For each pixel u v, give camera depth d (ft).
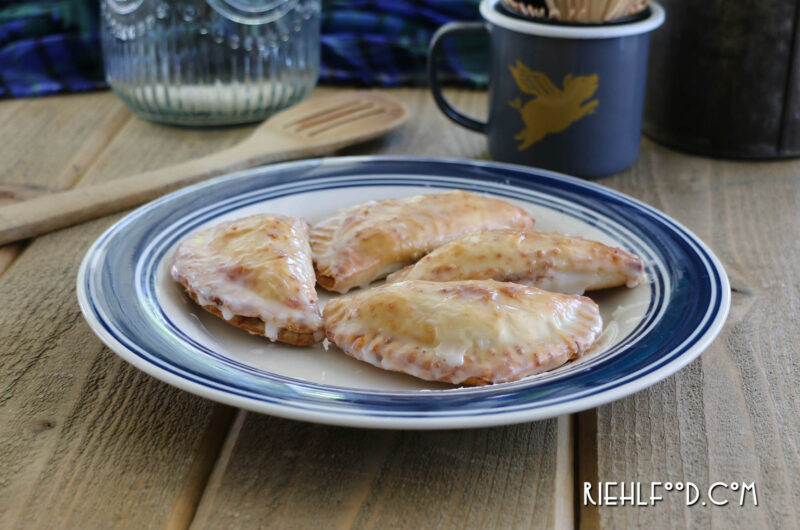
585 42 2.30
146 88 2.59
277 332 1.85
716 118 2.49
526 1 2.41
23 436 1.74
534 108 2.36
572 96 2.33
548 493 1.68
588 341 1.82
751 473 1.70
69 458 1.71
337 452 1.73
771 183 2.43
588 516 1.69
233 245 1.97
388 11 2.99
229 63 2.58
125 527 1.63
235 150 2.43
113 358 1.88
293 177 2.21
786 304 2.02
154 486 1.68
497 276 1.96
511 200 2.18
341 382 1.80
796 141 2.50
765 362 1.89
